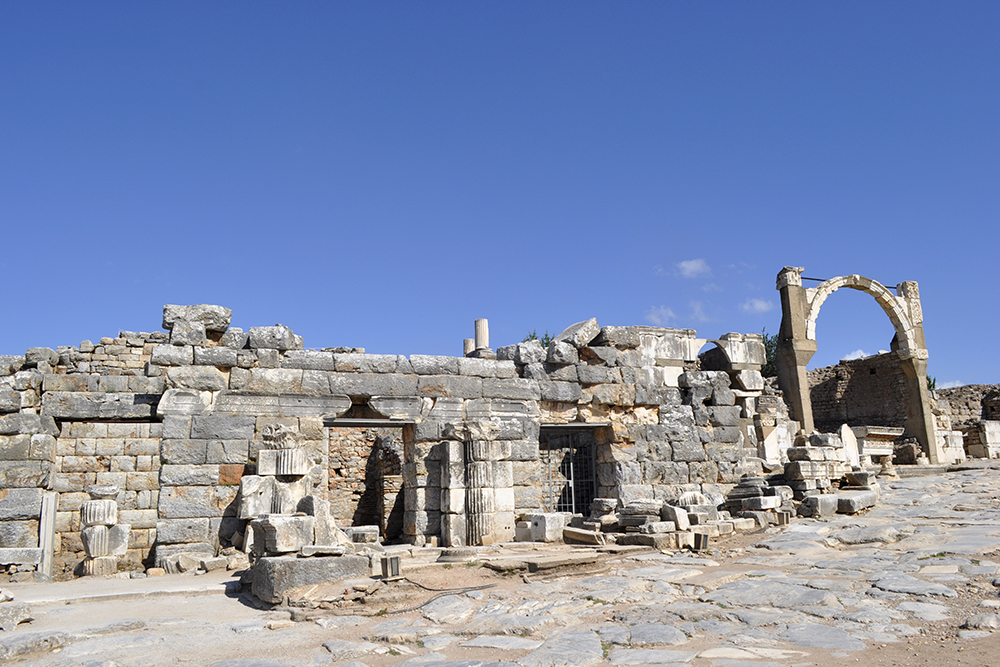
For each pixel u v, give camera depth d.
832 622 9.20
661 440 21.22
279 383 17.59
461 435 18.03
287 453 15.91
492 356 26.14
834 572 11.93
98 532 16.06
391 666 8.05
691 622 9.45
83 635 9.74
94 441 19.12
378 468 26.81
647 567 13.14
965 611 9.27
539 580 12.30
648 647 8.44
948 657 7.59
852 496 18.19
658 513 16.30
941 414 37.72
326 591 11.24
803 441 22.11
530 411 19.81
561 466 25.67
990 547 12.73
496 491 17.84
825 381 41.84
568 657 8.05
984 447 33.88
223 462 16.78
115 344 24.67
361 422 18.61
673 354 28.28
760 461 22.42
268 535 12.80
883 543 14.18
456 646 8.84
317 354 18.16
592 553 14.27
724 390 22.50
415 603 10.96
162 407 16.64
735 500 18.34
